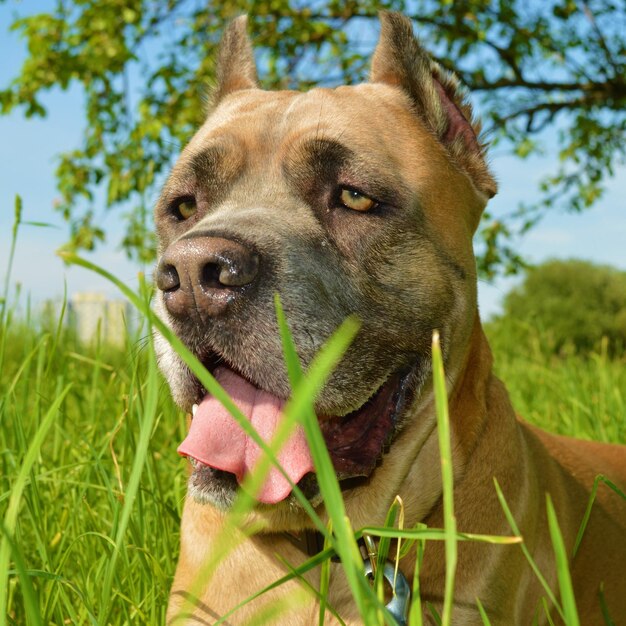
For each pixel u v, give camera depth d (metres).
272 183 0.56
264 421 0.47
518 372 1.38
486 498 0.54
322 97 0.60
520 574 0.56
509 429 0.58
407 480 0.56
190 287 0.46
